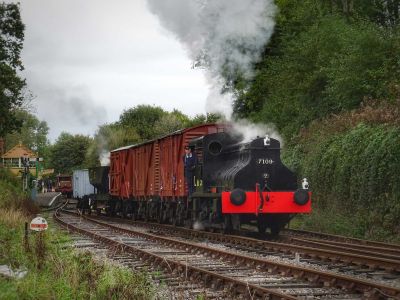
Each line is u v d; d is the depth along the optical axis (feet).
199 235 70.79
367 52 88.58
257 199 62.13
